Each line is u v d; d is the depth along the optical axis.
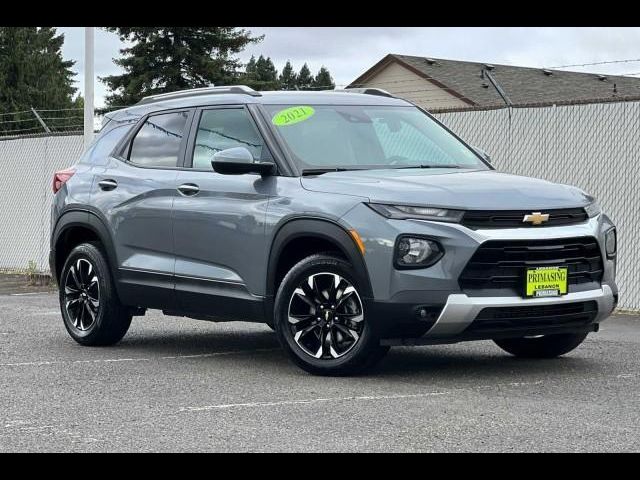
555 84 38.25
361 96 8.45
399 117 8.31
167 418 5.75
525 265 6.73
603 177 11.91
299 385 6.73
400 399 6.20
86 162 9.19
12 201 18.39
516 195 6.91
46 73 65.19
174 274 8.02
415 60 39.75
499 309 6.66
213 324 10.45
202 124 8.22
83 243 8.97
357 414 5.77
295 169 7.42
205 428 5.49
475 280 6.65
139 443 5.19
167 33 42.22
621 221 11.78
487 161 8.24
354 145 7.78
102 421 5.71
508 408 5.92
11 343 8.99
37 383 6.93
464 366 7.49
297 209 7.14
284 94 8.12
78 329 8.90
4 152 18.48
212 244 7.75
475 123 13.11
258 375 7.18
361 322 6.88
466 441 5.14
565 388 6.57
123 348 8.68
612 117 11.82
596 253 7.12
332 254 7.05
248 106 7.94
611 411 5.84
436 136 8.29
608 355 8.05
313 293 7.07
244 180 7.63
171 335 9.57
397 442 5.13
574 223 7.02
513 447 5.03
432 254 6.62
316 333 7.11
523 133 12.62
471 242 6.61
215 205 7.73
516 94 36.75
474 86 37.56
